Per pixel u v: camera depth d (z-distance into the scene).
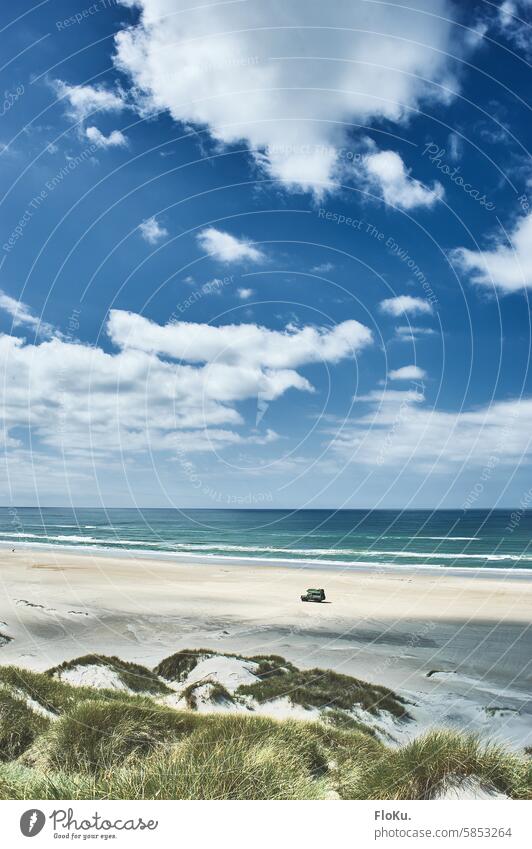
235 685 11.62
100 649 16.02
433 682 13.87
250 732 6.93
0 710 7.05
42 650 15.12
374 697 11.39
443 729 6.61
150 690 11.45
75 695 8.64
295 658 16.16
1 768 5.83
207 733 6.73
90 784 5.31
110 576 35.41
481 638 19.44
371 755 6.79
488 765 5.75
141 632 19.14
